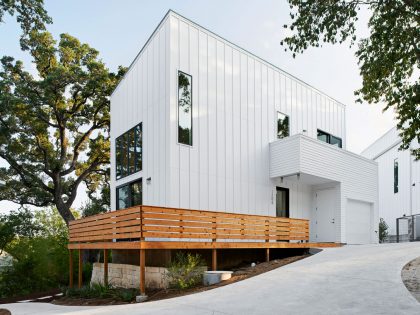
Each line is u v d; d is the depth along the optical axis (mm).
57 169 22859
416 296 6312
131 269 11344
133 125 15211
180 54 12953
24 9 12648
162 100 12977
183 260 10508
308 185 17453
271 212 15375
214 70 13969
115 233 10797
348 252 11664
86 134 24625
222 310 6555
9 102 19859
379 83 10047
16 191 22469
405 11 8617
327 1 8750
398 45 9055
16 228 22016
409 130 9523
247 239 13344
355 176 17578
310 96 18312
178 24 13008
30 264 20000
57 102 22578
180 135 12680
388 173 27406
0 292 18578
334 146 16547
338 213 16422
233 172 14125
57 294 15703
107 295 10656
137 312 6973
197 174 12961
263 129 15562
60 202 23094
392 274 7914
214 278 9578
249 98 15156
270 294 7438
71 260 14008
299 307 6324
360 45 9789
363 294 6730
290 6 9164
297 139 14773
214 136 13672
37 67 23250
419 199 22609
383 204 28141
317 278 8359
